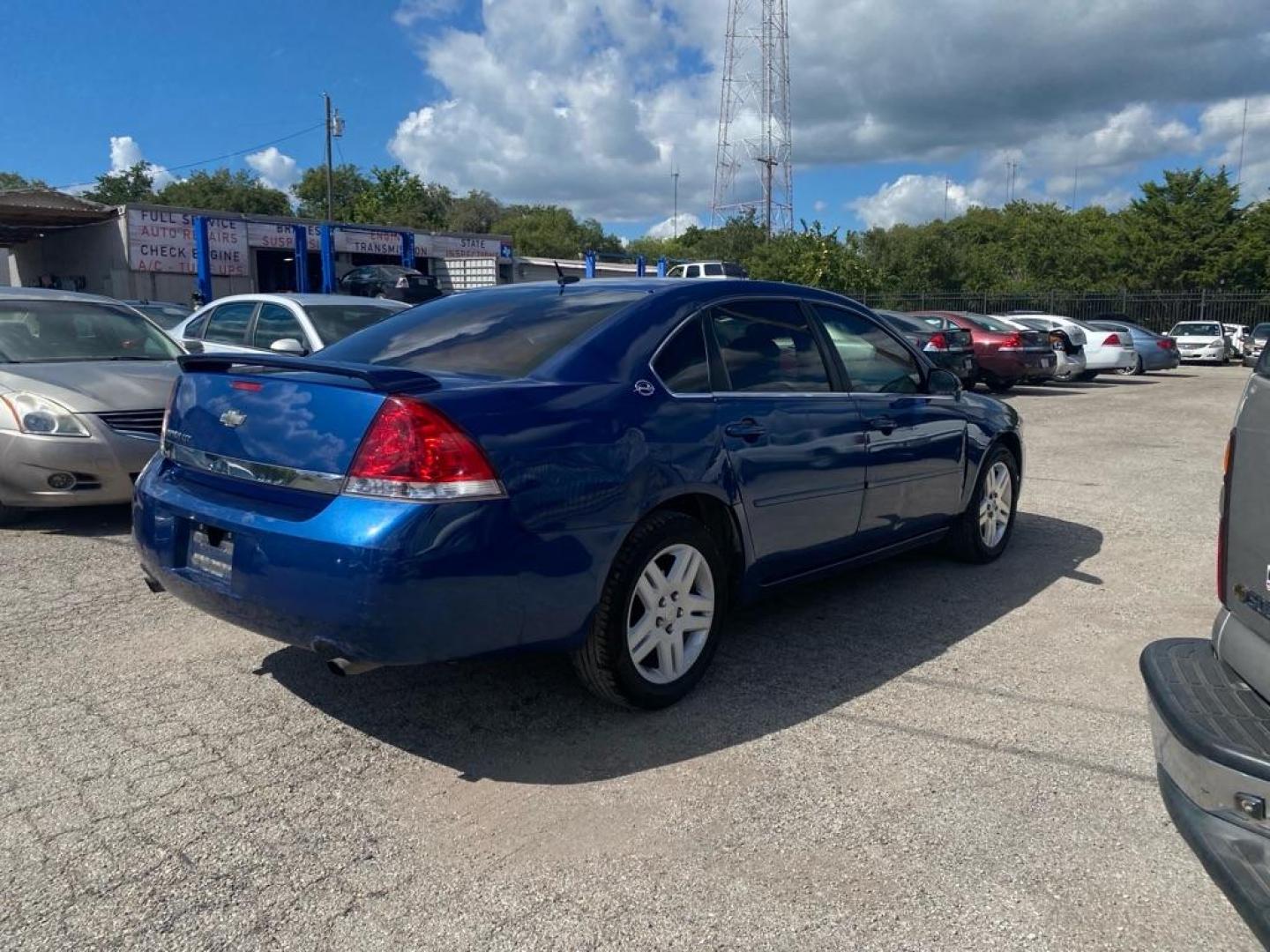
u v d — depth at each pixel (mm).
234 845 2836
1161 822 3014
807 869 2744
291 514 3174
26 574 5434
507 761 3369
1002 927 2502
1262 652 2443
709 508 3957
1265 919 2137
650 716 3734
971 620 4898
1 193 32531
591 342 3699
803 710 3793
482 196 84688
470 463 3047
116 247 30234
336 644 3043
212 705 3771
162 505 3604
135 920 2496
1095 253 53594
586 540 3326
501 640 3186
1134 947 2439
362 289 29109
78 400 6121
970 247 63719
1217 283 46188
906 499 5000
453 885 2664
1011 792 3184
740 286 4336
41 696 3820
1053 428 13141
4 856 2764
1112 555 6250
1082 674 4195
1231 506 2615
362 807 3057
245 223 32094
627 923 2508
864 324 5020
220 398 3543
